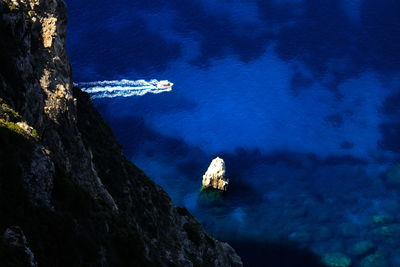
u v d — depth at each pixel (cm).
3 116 6756
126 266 7594
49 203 6291
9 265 4762
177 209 14125
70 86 9475
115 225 8044
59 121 8756
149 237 10888
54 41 9394
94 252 6606
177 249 11788
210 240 13688
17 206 5819
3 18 8162
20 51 8219
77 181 8388
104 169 10969
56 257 5975
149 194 12344
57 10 9762
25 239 5122
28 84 8075
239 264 15288
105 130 12238
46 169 6469
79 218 6869
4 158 6041
